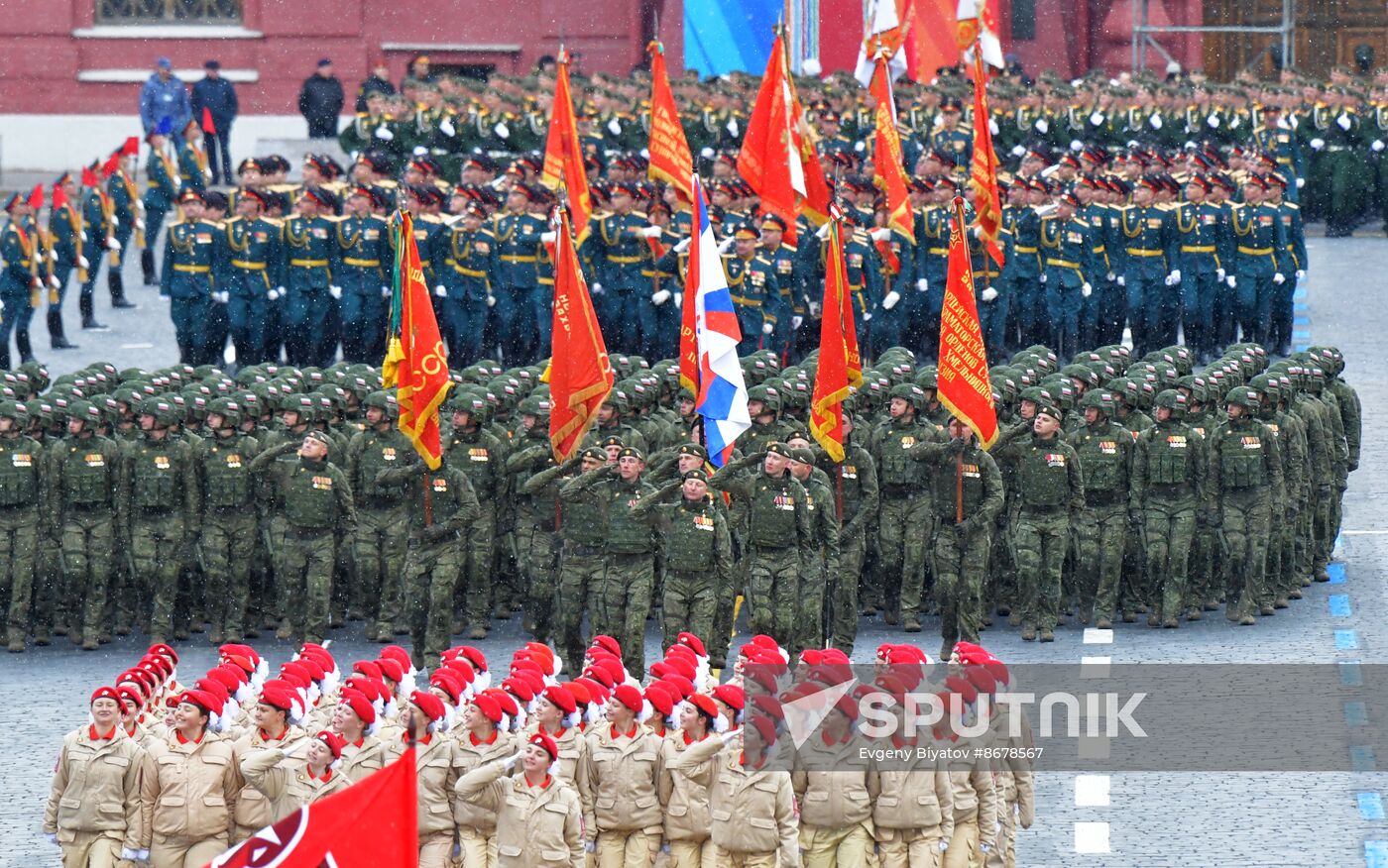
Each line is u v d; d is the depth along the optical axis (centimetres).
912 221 7619
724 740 3688
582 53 12600
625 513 5084
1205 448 5666
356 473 5578
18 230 8012
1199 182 7775
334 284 7681
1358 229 10856
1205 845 4181
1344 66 10906
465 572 5597
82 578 5622
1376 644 5466
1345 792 4453
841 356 5303
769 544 5159
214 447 5638
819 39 11625
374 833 2319
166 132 10931
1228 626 5684
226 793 3847
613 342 7662
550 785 3666
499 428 5638
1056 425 5450
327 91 11500
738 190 7719
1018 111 9812
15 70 12381
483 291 7662
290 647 5650
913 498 5547
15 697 5212
